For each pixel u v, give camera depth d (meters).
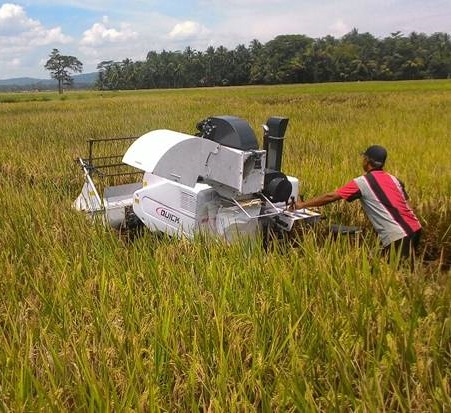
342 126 15.69
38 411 2.51
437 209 6.75
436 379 2.77
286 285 3.74
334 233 5.25
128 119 18.98
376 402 2.60
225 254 4.55
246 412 2.53
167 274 4.12
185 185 4.83
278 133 5.08
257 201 5.06
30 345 3.02
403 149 10.70
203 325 3.28
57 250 4.68
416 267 4.01
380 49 115.94
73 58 130.38
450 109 21.23
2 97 58.25
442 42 122.25
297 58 107.44
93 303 3.62
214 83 122.31
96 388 2.56
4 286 4.07
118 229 6.25
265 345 3.17
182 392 2.81
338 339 3.15
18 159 11.22
